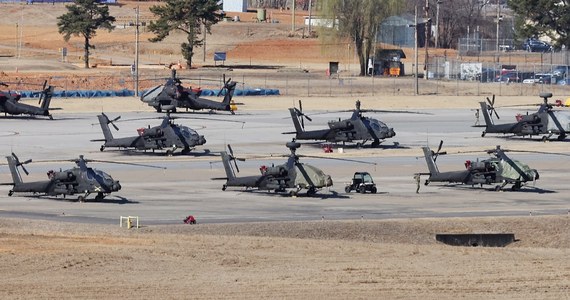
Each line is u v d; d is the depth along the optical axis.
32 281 137.12
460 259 155.75
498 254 161.00
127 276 140.75
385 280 139.12
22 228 181.00
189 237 171.62
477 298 130.12
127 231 180.12
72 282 136.25
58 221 192.50
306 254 158.50
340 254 158.88
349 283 137.12
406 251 162.25
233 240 169.00
